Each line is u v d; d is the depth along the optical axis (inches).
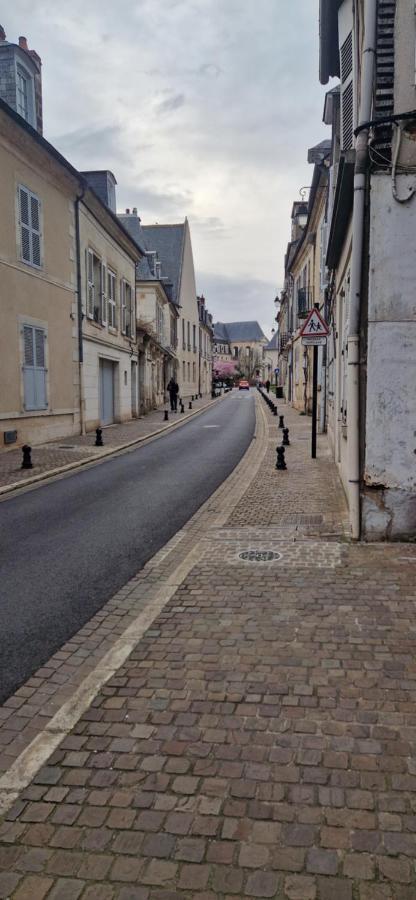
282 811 101.9
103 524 318.0
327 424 679.7
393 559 228.8
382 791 106.0
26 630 181.8
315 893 86.4
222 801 104.7
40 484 452.8
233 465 530.9
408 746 118.2
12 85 639.1
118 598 205.9
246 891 87.0
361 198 237.0
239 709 132.4
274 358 4729.3
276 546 253.4
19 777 112.4
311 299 950.4
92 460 573.3
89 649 167.9
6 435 593.9
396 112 232.5
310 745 119.3
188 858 92.9
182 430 901.8
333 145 496.4
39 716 133.6
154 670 150.6
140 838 97.1
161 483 445.1
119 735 124.5
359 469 253.1
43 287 658.8
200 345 2699.3
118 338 984.3
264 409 1362.0
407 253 235.8
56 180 679.1
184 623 177.9
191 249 2384.4
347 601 190.4
